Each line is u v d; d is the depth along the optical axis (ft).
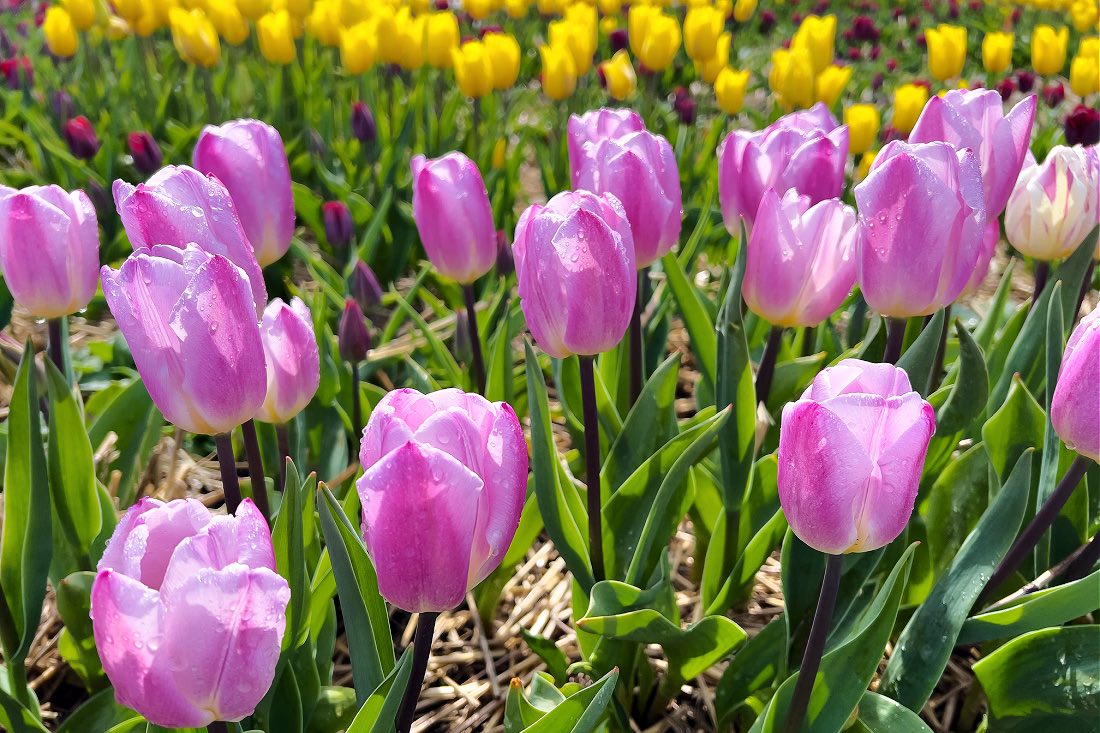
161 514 1.21
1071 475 1.69
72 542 1.90
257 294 1.73
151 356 1.43
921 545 1.94
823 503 1.34
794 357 2.53
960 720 2.06
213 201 1.66
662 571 1.83
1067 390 1.54
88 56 5.93
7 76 5.82
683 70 7.06
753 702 1.83
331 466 2.44
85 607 1.76
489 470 1.32
